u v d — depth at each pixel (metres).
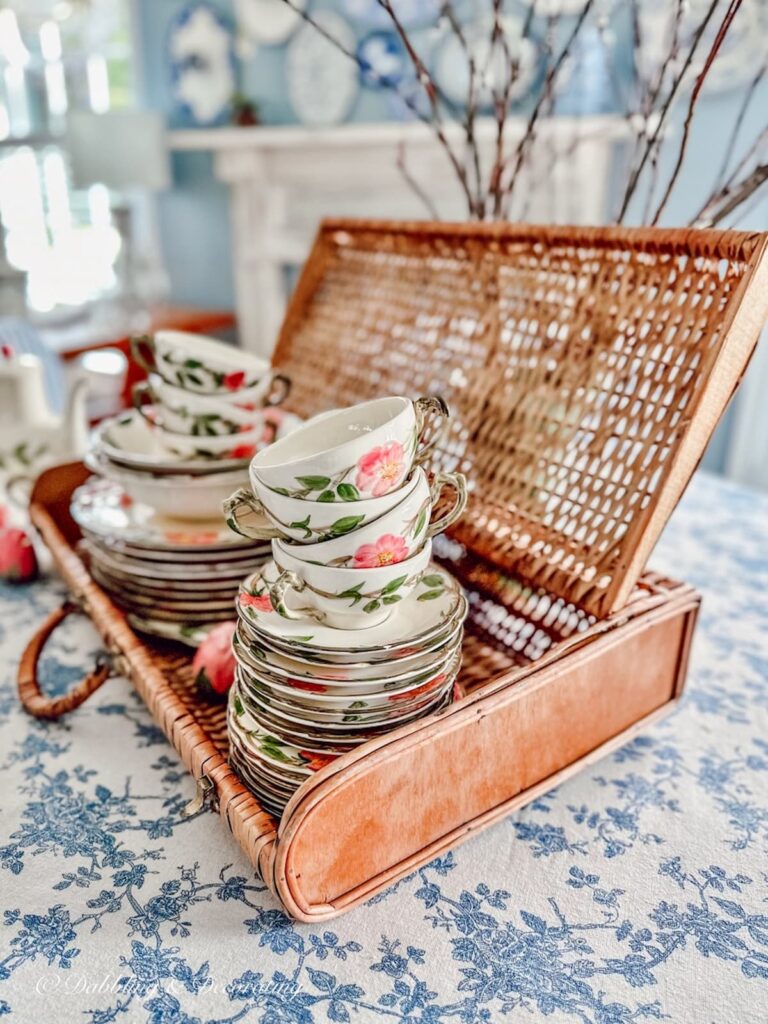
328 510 0.51
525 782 0.61
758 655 0.83
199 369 0.76
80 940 0.51
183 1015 0.46
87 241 2.94
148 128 2.52
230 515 0.56
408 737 0.51
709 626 0.89
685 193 2.00
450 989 0.48
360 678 0.53
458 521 0.78
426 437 0.83
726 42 1.80
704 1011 0.47
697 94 0.69
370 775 0.50
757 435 2.10
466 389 0.84
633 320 0.69
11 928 0.52
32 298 2.79
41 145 2.76
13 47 2.67
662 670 0.70
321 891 0.51
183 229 3.02
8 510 1.05
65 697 0.70
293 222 2.73
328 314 1.07
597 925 0.52
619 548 0.64
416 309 0.94
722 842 0.59
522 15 2.02
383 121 2.46
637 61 0.90
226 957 0.50
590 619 0.70
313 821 0.48
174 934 0.51
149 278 3.02
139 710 0.75
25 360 1.11
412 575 0.55
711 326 0.62
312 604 0.57
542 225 0.76
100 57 2.87
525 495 0.75
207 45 2.67
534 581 0.70
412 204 2.50
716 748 0.70
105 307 2.86
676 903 0.54
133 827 0.60
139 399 0.81
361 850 0.52
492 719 0.56
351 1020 0.46
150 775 0.66
